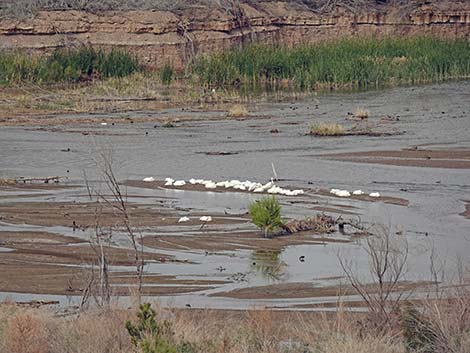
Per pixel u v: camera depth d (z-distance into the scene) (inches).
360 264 1769.2
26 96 5285.4
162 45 6806.1
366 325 1103.6
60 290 1598.2
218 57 6368.1
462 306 1085.1
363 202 2475.4
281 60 6387.8
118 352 999.0
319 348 1016.2
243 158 3289.9
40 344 1040.8
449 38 7746.1
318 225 2108.8
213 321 1248.2
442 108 4877.0
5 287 1620.3
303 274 1702.8
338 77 6205.7
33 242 1979.6
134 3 7121.1
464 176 2883.9
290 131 4045.3
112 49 6363.2
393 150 3417.8
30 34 6579.7
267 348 1021.2
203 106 5108.3
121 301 1438.2
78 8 6889.8
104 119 4520.2
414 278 1594.5
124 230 2092.8
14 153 3432.6
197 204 2432.3
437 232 2090.3
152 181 2800.2
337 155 3329.2
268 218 2057.1
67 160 3257.9
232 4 7529.5
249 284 1637.6
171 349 930.1
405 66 6550.2
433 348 1013.8
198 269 1752.0
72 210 2329.0
